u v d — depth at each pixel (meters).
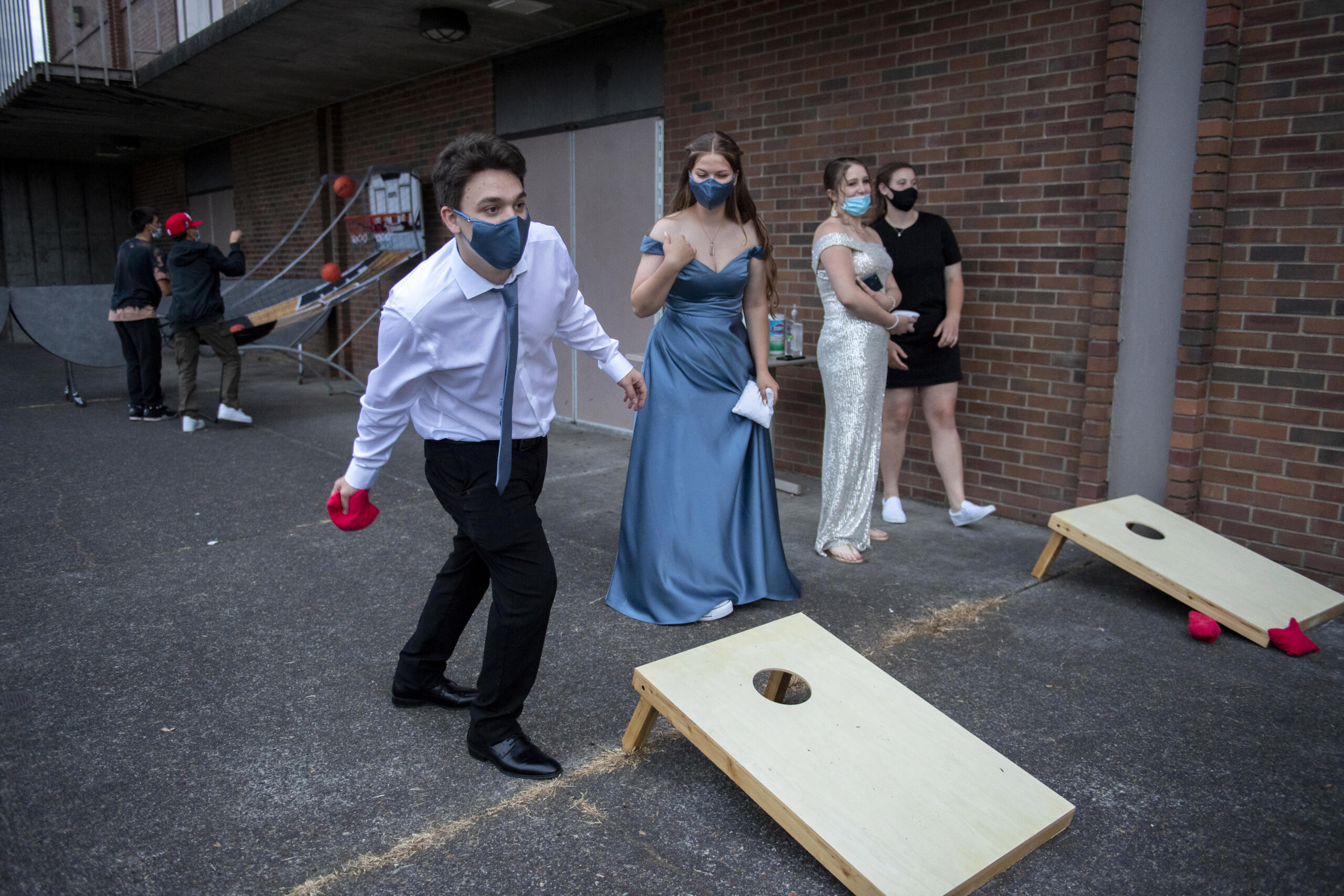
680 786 2.39
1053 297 4.46
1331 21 3.53
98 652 3.18
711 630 3.37
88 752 2.54
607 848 2.14
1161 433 4.21
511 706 2.41
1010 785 2.09
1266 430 3.88
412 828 2.21
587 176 6.94
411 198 8.12
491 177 2.01
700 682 2.37
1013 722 2.71
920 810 2.00
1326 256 3.64
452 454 2.29
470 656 3.12
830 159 5.30
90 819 2.24
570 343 2.54
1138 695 2.88
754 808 2.30
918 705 2.32
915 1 4.79
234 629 3.38
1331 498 3.73
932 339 4.45
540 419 2.37
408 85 8.64
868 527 4.16
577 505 5.07
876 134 5.06
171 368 10.75
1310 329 3.71
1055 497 4.59
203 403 8.26
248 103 9.76
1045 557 3.88
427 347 2.16
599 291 7.03
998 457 4.80
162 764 2.48
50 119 10.80
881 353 3.99
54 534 4.50
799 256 5.55
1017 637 3.31
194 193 13.61
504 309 2.17
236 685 2.94
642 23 6.25
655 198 6.41
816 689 2.37
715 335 3.44
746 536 3.55
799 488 5.31
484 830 2.20
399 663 2.77
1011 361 4.67
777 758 2.11
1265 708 2.80
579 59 6.80
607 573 4.00
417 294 2.12
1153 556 3.55
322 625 3.42
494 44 7.17
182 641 3.28
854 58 5.10
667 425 3.47
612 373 2.62
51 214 15.52
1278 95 3.70
